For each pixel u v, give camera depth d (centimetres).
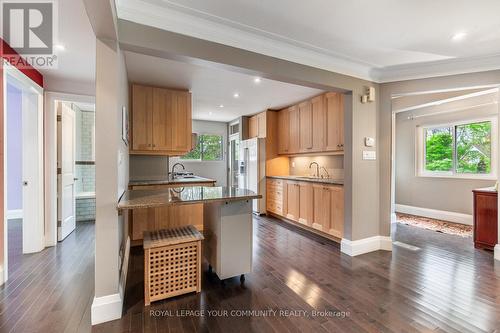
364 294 218
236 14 206
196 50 216
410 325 176
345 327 174
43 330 170
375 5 193
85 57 265
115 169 184
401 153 561
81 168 504
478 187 441
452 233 405
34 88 298
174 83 357
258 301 207
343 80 304
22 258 293
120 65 215
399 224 462
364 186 323
